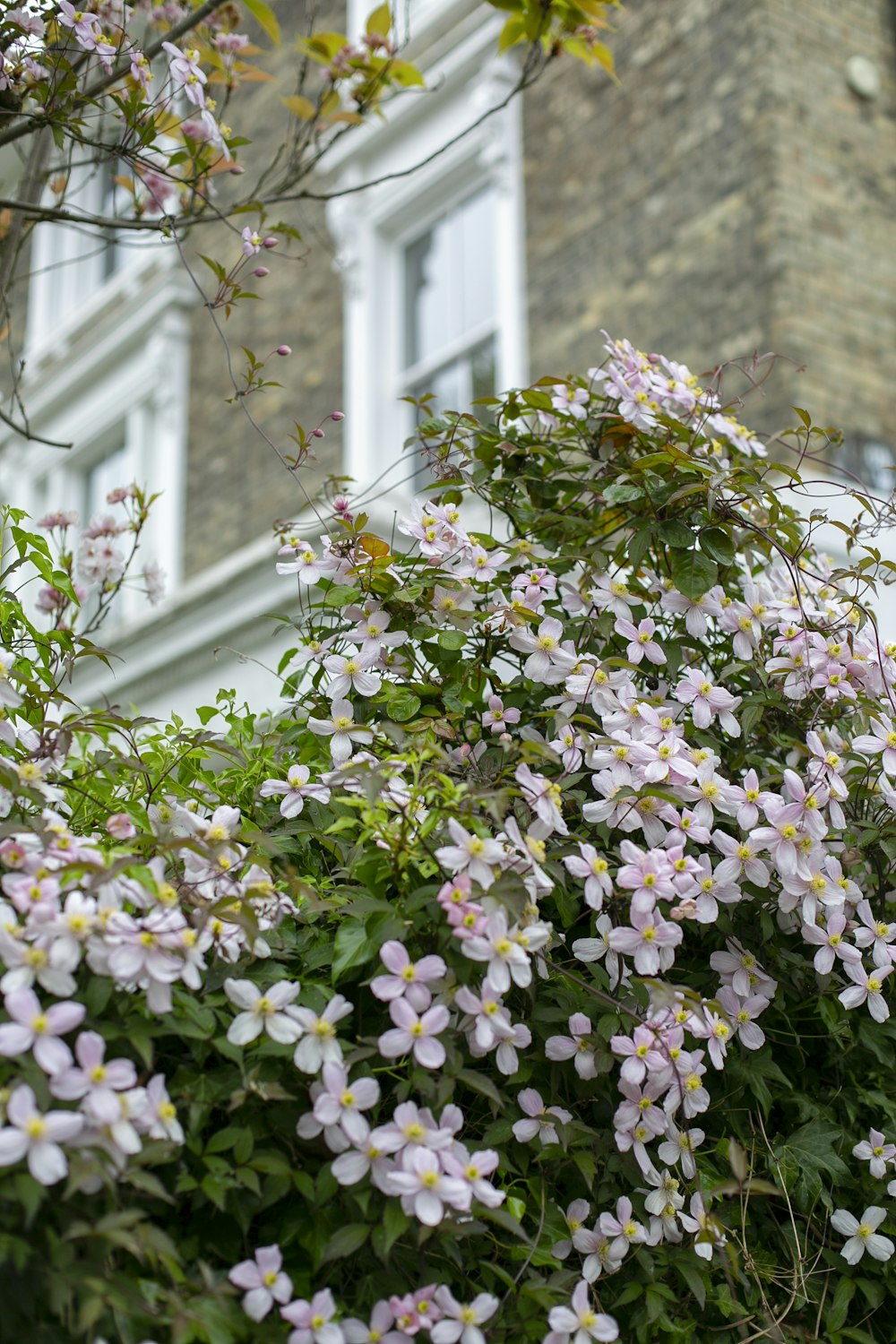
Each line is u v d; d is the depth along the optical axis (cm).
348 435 630
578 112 545
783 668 194
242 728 207
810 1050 188
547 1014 157
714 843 168
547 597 207
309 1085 140
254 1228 140
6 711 167
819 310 455
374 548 182
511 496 214
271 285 707
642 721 177
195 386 765
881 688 197
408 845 151
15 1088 120
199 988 142
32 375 906
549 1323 141
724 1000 172
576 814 177
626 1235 153
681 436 203
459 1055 144
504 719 183
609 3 260
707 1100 162
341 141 648
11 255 258
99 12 235
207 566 721
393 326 636
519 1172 154
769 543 204
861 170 482
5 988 123
